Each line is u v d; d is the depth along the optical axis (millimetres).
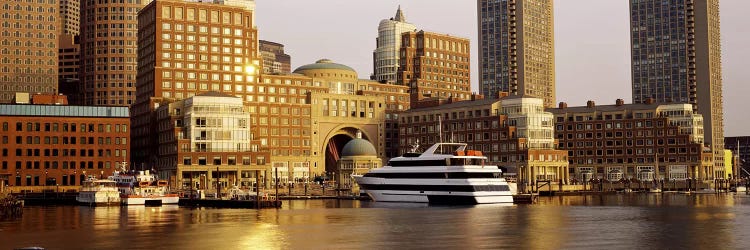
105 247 108812
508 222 145000
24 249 85812
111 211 185250
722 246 108688
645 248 106188
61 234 125750
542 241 113938
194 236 122125
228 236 122000
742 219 153125
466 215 163000
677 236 120875
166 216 165500
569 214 167000
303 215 167125
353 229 132500
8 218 160375
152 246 109812
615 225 139125
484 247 107188
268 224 143375
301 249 106312
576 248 106000
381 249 105750
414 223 143500
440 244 110750
